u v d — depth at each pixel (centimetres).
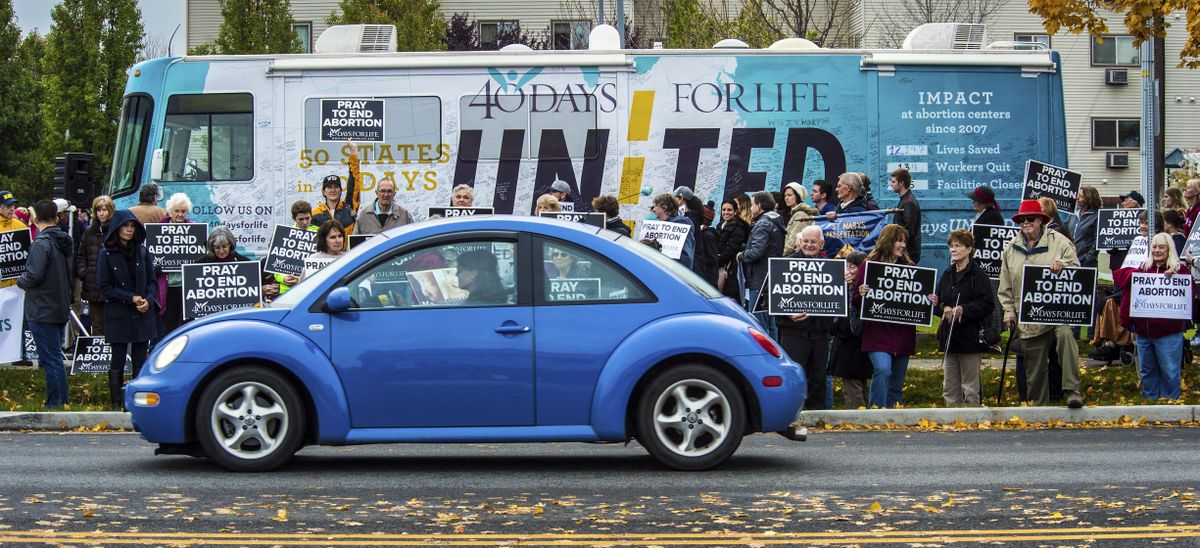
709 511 830
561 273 985
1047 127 1989
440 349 973
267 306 994
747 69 1970
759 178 1972
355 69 1964
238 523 793
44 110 4709
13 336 1582
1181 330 1441
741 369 980
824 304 1350
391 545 733
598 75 1966
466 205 1675
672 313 983
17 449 1154
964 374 1398
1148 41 1872
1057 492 898
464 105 1966
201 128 1972
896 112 1977
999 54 1984
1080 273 1366
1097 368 1731
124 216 1453
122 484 938
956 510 831
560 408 974
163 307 1598
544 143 1966
